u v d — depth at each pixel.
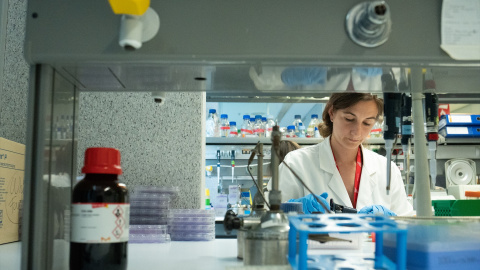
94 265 0.58
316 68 0.69
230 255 0.88
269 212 0.67
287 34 0.64
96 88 0.84
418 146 1.00
